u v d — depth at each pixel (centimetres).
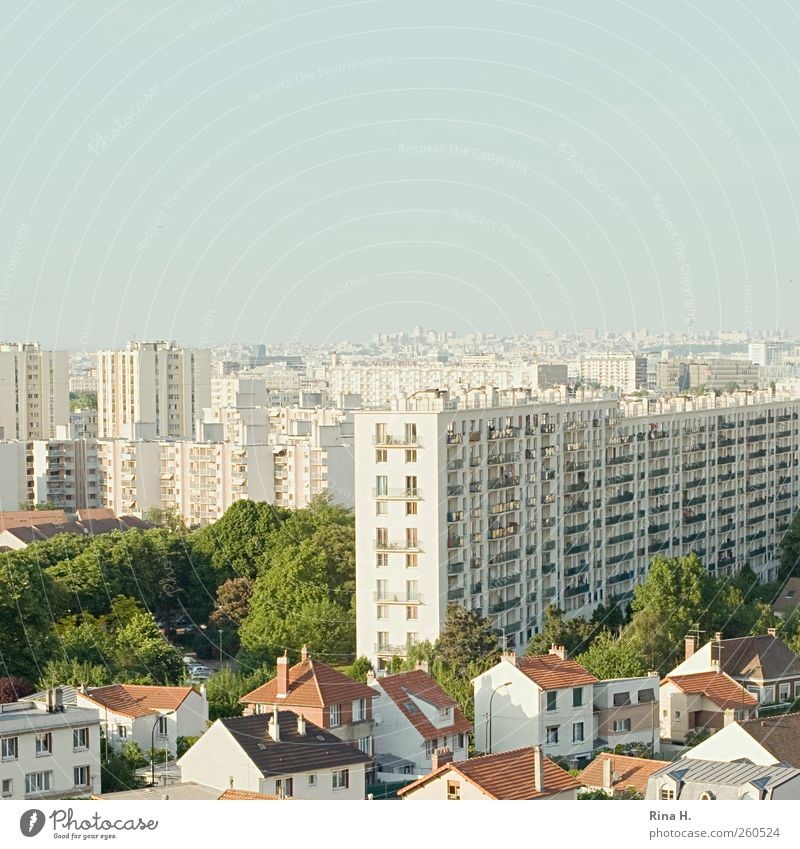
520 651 19488
